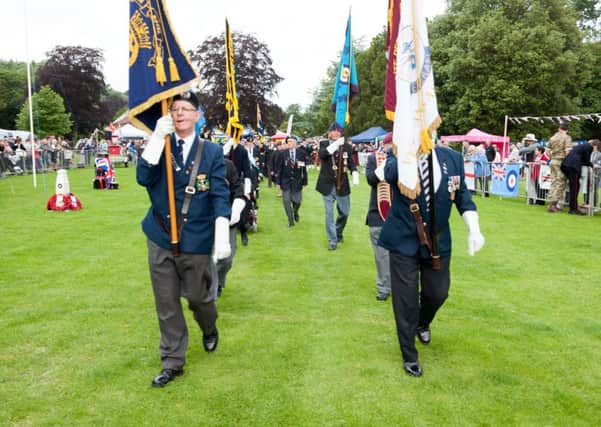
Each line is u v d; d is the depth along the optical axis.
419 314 4.12
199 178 3.63
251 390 3.53
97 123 61.41
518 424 3.14
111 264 7.01
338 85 7.78
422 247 3.77
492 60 36.72
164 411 3.26
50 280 6.20
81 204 12.92
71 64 59.56
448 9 43.06
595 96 44.38
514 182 14.63
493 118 37.16
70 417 3.19
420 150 3.65
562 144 12.13
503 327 4.74
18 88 69.75
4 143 22.48
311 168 31.97
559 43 35.25
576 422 3.17
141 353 4.13
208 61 41.62
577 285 6.12
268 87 43.47
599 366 3.94
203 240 3.64
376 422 3.15
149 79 3.71
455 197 3.96
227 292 5.82
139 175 3.56
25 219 10.81
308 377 3.72
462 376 3.75
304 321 4.89
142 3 3.71
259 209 12.93
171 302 3.68
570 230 9.76
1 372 3.78
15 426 3.08
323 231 9.75
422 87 3.67
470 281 6.28
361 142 39.66
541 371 3.85
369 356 4.09
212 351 4.16
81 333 4.54
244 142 9.69
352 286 6.09
